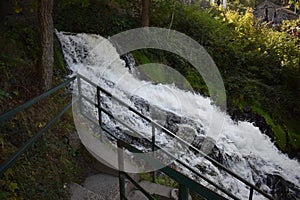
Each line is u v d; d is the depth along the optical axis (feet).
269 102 30.48
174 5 34.01
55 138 12.85
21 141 11.46
